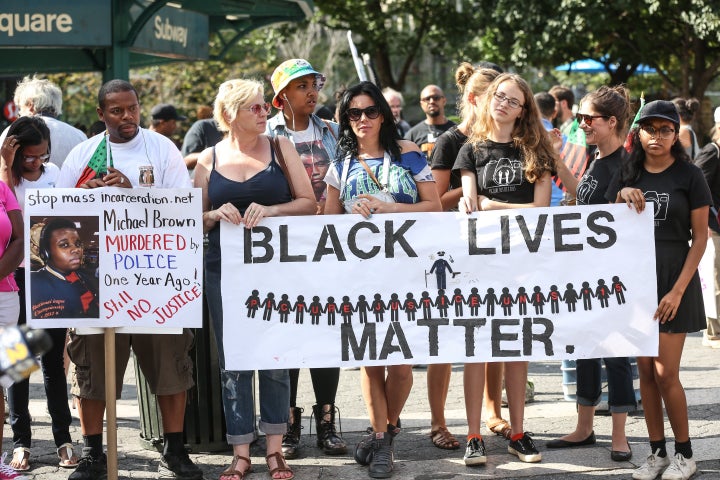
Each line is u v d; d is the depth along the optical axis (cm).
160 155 531
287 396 545
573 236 523
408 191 543
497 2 2212
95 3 907
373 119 536
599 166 561
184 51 1074
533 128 548
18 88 664
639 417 650
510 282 528
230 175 534
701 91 2283
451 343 530
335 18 2664
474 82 591
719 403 673
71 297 491
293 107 605
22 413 579
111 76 956
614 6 2034
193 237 496
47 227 490
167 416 540
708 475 527
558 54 2291
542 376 798
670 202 511
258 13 1125
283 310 528
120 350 530
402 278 529
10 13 878
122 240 493
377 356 529
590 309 523
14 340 266
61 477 557
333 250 527
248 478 541
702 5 1941
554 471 542
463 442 603
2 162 544
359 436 628
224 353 527
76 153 532
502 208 545
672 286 516
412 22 2978
